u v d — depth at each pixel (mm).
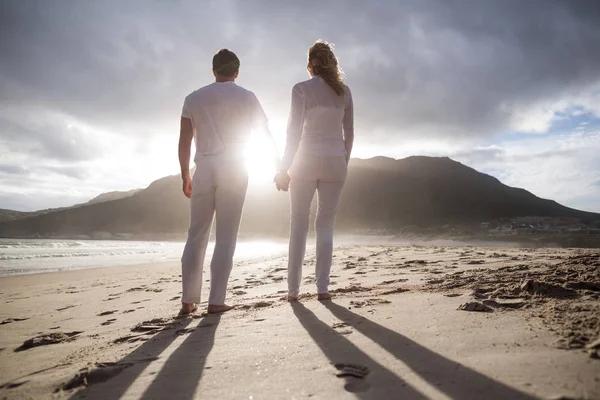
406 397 1070
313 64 3193
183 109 3064
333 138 3150
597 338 1383
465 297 2395
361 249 15008
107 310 4008
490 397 1010
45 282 9594
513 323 1710
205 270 9383
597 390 973
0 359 2135
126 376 1520
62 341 2568
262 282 5391
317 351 1581
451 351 1412
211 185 2955
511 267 3850
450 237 93938
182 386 1340
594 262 3727
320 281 3004
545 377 1087
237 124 3002
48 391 1453
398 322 1939
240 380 1339
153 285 6797
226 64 3113
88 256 24641
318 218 3178
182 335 2154
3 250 33125
